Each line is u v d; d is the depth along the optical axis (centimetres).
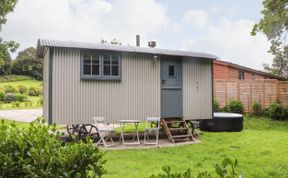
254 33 378
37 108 2941
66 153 277
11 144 299
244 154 895
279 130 1434
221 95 2052
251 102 1900
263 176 661
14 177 292
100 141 1053
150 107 1145
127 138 1173
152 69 1156
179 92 1214
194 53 1238
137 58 1127
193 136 1177
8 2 1838
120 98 1087
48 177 270
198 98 1262
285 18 358
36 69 6719
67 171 272
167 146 1027
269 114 1767
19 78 6372
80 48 1001
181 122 1184
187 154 891
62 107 989
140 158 836
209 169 701
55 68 984
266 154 900
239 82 1956
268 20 365
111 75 1071
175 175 214
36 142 301
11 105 3206
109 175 648
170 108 1191
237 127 1382
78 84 1016
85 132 1038
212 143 1088
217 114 1459
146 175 648
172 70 1203
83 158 280
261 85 1864
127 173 666
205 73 1286
